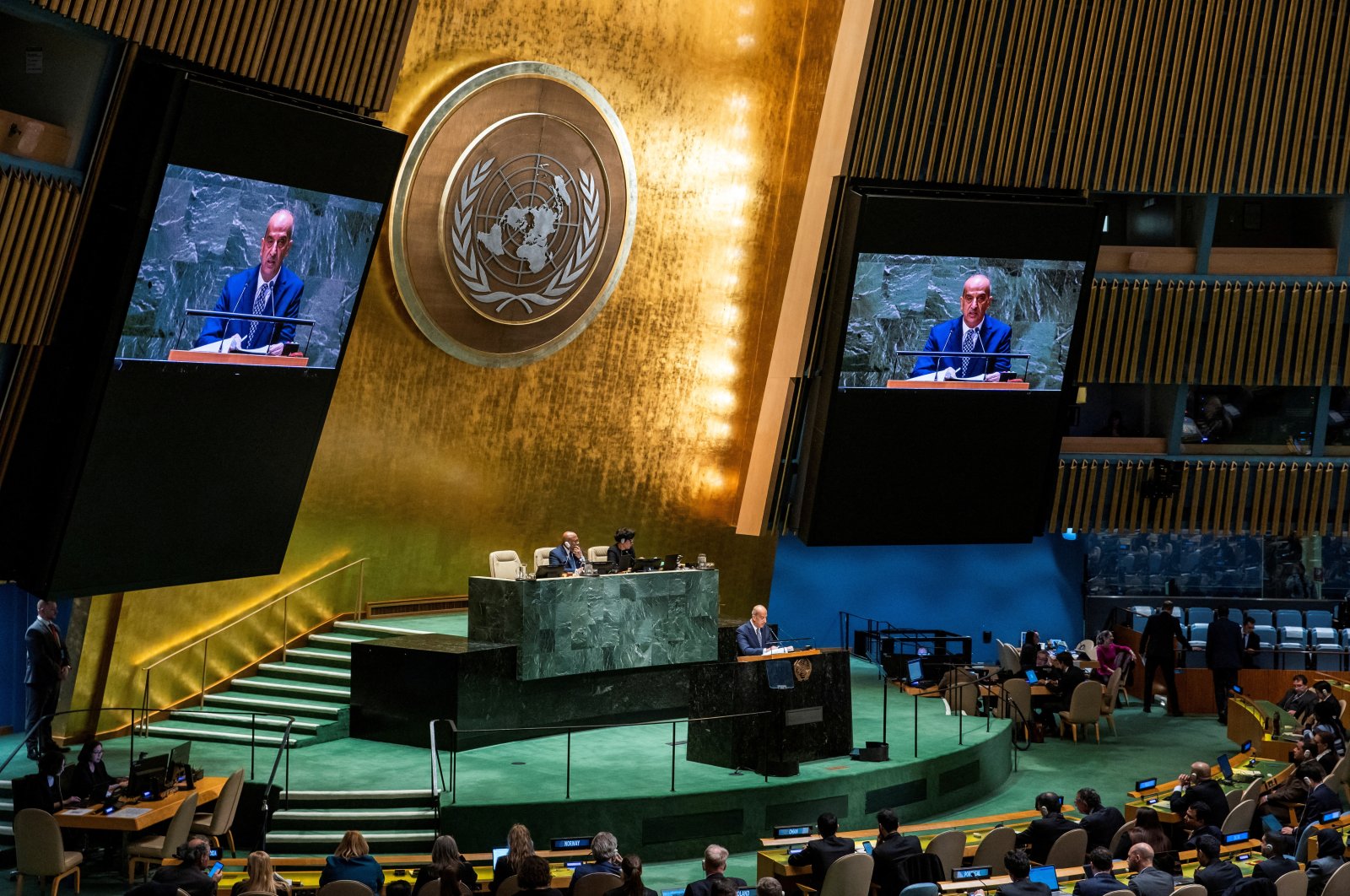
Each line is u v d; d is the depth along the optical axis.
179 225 13.52
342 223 15.06
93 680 16.23
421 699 15.76
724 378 21.69
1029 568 24.84
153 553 14.96
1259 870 10.84
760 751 14.98
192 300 13.94
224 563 15.89
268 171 14.02
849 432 19.58
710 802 14.29
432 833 13.50
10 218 12.56
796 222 20.88
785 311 20.64
